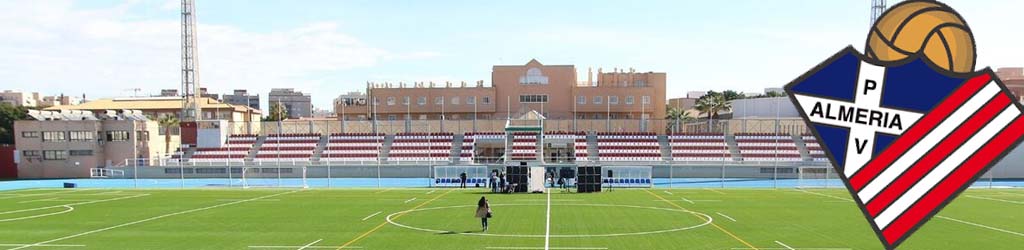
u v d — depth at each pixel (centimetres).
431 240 2888
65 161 8488
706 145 9212
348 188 6209
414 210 4116
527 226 3306
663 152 9112
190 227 3372
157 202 4756
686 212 3953
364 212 4016
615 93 11831
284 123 10131
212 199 4994
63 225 3491
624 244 2766
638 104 11806
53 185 6956
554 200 4781
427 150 9331
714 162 8156
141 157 8712
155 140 8944
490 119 11275
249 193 5600
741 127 9881
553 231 3133
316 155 9231
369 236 3019
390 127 10231
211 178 7931
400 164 7975
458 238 2938
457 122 10256
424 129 10269
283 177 7988
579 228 3231
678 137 9369
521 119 9844
